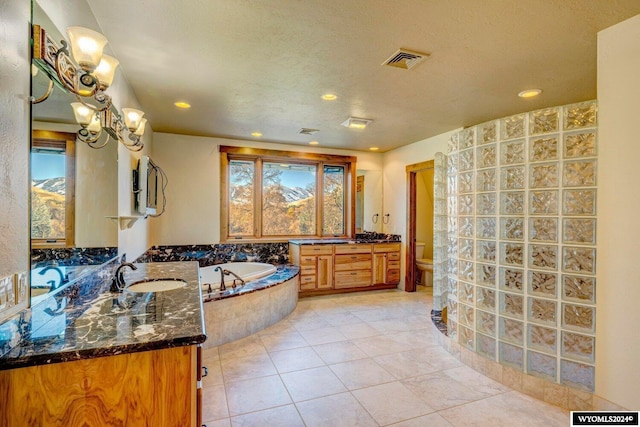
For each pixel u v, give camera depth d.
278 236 5.02
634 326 1.75
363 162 5.53
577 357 2.00
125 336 1.07
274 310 3.60
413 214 5.11
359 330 3.40
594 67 2.35
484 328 2.47
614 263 1.84
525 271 2.21
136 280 2.09
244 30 1.88
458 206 2.70
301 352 2.85
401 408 2.04
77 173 1.61
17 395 0.94
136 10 1.68
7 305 1.01
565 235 2.04
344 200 5.47
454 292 2.78
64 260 1.45
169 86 2.70
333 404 2.07
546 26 1.83
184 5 1.64
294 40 1.99
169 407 1.06
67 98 1.49
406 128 4.03
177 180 4.33
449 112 3.39
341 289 4.93
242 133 4.29
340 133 4.29
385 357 2.76
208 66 2.34
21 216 1.09
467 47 2.07
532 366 2.19
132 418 1.02
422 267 5.55
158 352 1.05
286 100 3.04
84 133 1.69
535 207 2.16
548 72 2.43
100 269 1.93
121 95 2.41
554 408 2.04
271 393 2.19
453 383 2.34
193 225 4.40
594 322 1.93
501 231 2.34
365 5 1.65
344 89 2.77
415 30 1.88
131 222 2.72
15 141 1.05
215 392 2.20
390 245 5.19
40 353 0.93
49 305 1.32
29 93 1.14
